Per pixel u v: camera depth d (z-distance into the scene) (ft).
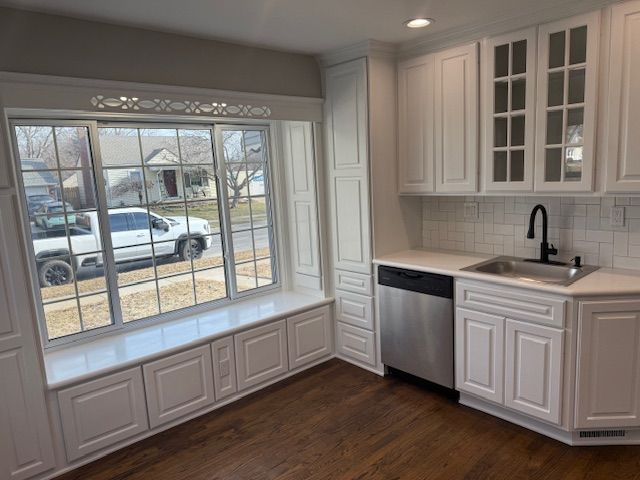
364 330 11.32
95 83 7.93
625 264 8.66
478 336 8.89
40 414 7.68
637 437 8.00
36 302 8.84
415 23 8.71
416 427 8.89
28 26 7.28
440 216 11.52
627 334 7.49
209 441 8.78
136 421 8.79
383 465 7.82
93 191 9.39
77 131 9.10
